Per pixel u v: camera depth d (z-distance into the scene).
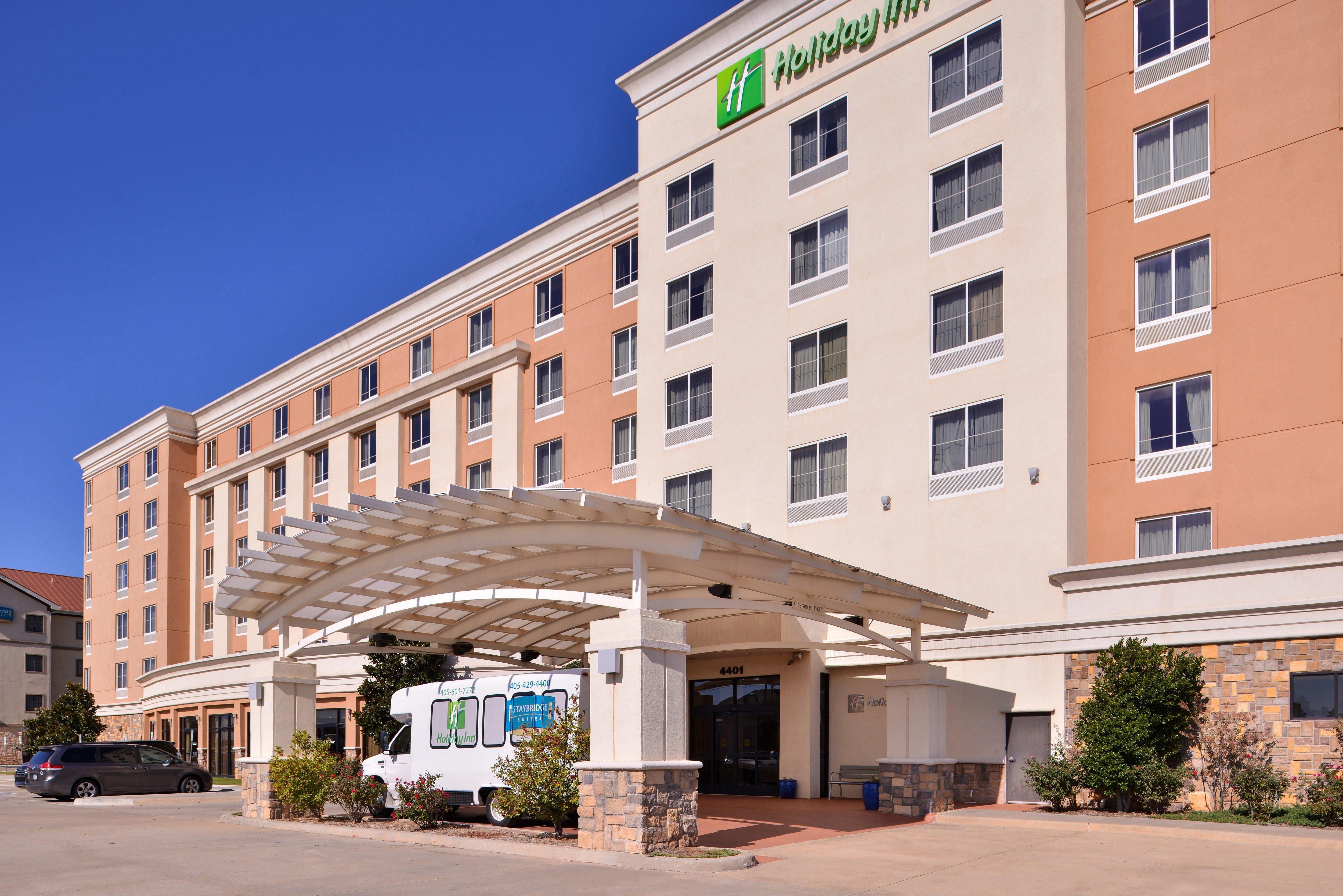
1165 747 18.86
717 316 29.17
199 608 52.47
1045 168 22.89
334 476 43.28
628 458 32.09
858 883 12.32
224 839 17.64
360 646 22.09
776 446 27.27
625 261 33.25
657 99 31.75
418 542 18.16
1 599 66.06
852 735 24.62
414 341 40.91
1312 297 19.59
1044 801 20.80
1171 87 22.06
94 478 62.62
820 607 20.45
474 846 15.80
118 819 22.34
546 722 18.67
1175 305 21.53
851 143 26.70
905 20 25.98
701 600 16.69
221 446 52.88
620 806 14.25
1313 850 14.62
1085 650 20.72
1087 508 22.16
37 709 61.06
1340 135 19.59
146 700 52.16
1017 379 22.78
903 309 25.08
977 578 22.94
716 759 26.77
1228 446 20.34
